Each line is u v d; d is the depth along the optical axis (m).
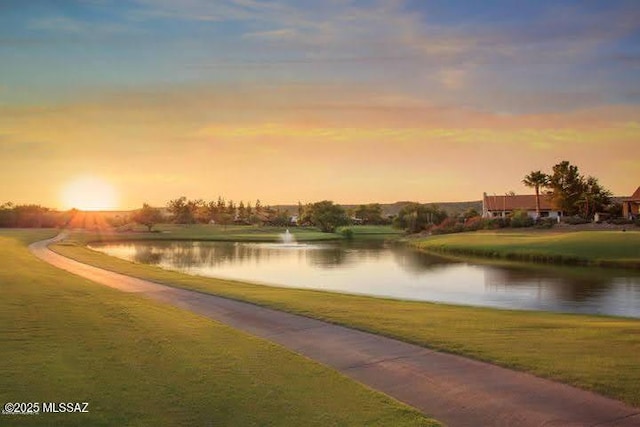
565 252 51.47
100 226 143.75
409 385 10.45
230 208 184.88
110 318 16.66
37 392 9.92
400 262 53.84
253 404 9.41
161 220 145.25
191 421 8.73
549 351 12.48
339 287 35.16
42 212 151.88
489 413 9.00
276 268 48.66
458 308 21.23
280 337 14.55
